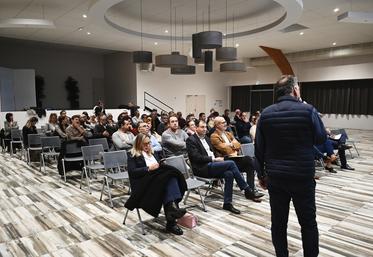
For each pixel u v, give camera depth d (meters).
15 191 4.85
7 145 8.53
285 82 2.27
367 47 11.52
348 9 7.23
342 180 5.35
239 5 7.18
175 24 8.84
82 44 11.64
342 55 12.28
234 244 3.02
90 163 5.28
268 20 8.38
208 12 7.69
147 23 8.71
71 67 14.93
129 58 14.05
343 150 6.19
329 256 2.76
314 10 7.30
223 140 4.66
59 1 6.59
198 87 16.25
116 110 12.09
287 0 5.40
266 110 2.28
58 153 6.14
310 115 2.08
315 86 14.57
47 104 14.30
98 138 6.05
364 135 11.46
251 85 16.69
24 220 3.67
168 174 3.29
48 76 14.27
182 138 5.39
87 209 4.03
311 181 2.13
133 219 3.69
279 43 11.50
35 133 7.23
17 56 13.29
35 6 6.93
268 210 3.92
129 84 14.20
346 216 3.71
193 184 3.77
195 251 2.89
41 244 3.06
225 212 3.86
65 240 3.14
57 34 9.87
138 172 3.38
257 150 2.36
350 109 13.51
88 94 15.55
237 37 9.53
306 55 13.34
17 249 2.96
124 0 6.47
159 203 3.22
